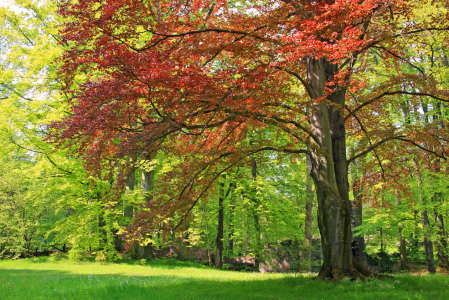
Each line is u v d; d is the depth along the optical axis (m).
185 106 7.84
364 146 11.59
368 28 9.70
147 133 7.62
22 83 17.70
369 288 7.79
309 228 18.89
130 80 7.35
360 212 21.91
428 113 17.17
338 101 10.59
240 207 20.27
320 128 9.96
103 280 10.80
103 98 7.10
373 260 26.19
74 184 18.52
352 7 7.49
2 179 22.25
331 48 7.54
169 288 9.10
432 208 17.98
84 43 7.54
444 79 14.71
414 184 18.33
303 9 8.57
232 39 8.91
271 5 9.47
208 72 9.16
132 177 23.23
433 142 10.91
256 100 8.01
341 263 9.35
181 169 10.05
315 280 9.14
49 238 29.69
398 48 10.27
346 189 10.09
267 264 21.95
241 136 11.73
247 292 8.23
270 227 19.42
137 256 21.31
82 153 8.36
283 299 7.12
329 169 9.79
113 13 7.12
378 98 10.57
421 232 18.31
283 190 20.62
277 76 9.01
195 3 8.48
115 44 6.82
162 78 6.85
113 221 19.89
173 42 8.66
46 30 18.83
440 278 9.59
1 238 21.33
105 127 7.38
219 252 21.64
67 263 19.34
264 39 8.12
